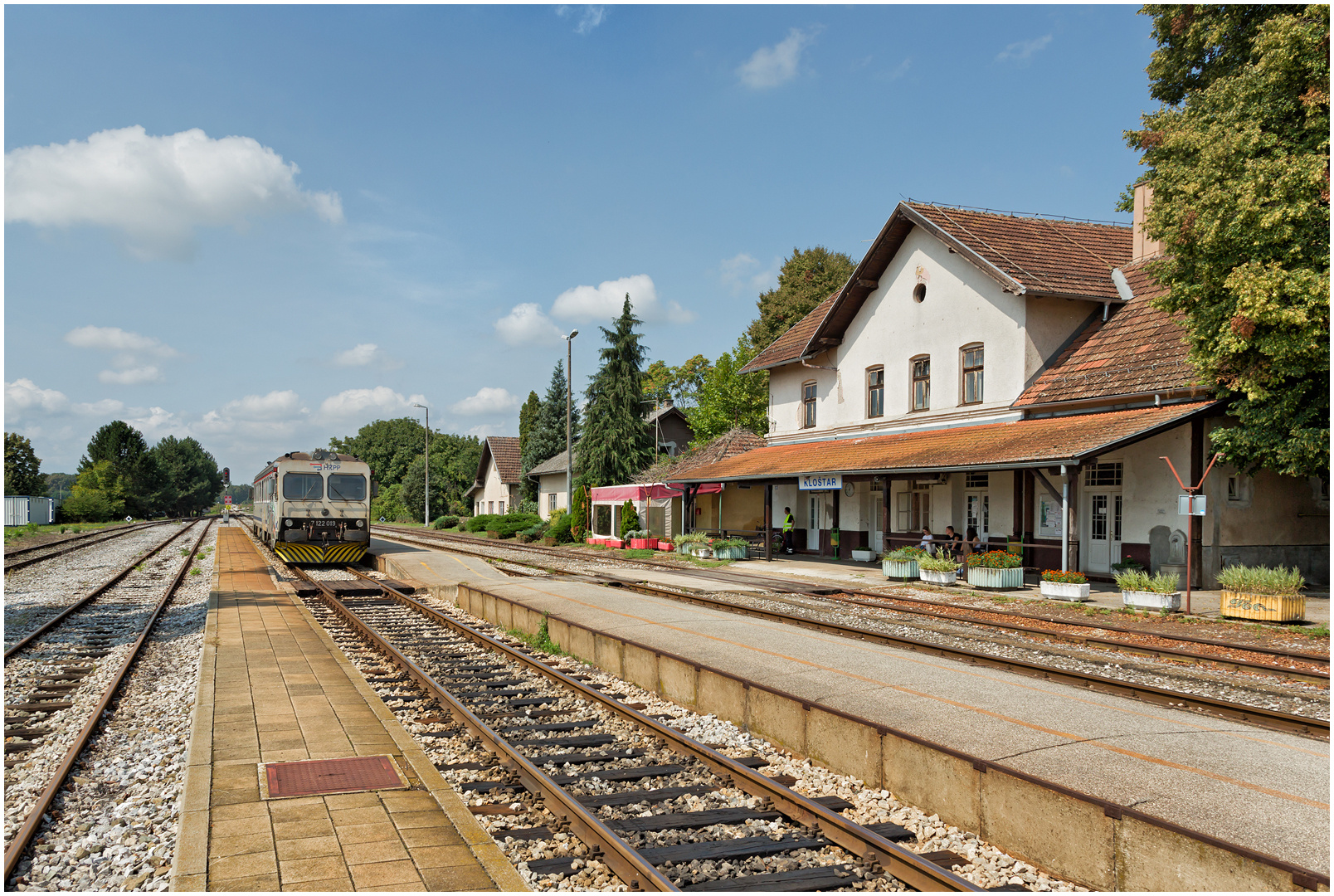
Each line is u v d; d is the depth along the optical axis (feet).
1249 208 47.52
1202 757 20.38
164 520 313.73
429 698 30.91
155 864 16.87
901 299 89.97
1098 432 60.64
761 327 185.06
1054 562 73.26
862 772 21.98
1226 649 40.55
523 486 196.95
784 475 88.58
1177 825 15.08
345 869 15.90
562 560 98.27
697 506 126.93
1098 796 17.70
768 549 93.04
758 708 26.17
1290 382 51.78
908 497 89.35
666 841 18.07
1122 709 24.95
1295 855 14.78
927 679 29.14
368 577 78.33
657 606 49.21
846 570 82.33
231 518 320.91
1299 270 46.96
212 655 37.45
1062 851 16.74
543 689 33.06
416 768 21.63
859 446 89.76
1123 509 67.31
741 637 37.86
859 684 28.32
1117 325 74.84
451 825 18.10
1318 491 67.77
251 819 18.24
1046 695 26.73
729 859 17.21
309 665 35.50
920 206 86.99
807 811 19.04
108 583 69.36
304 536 88.17
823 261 183.73
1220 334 51.44
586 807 19.77
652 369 239.71
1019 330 75.92
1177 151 54.13
